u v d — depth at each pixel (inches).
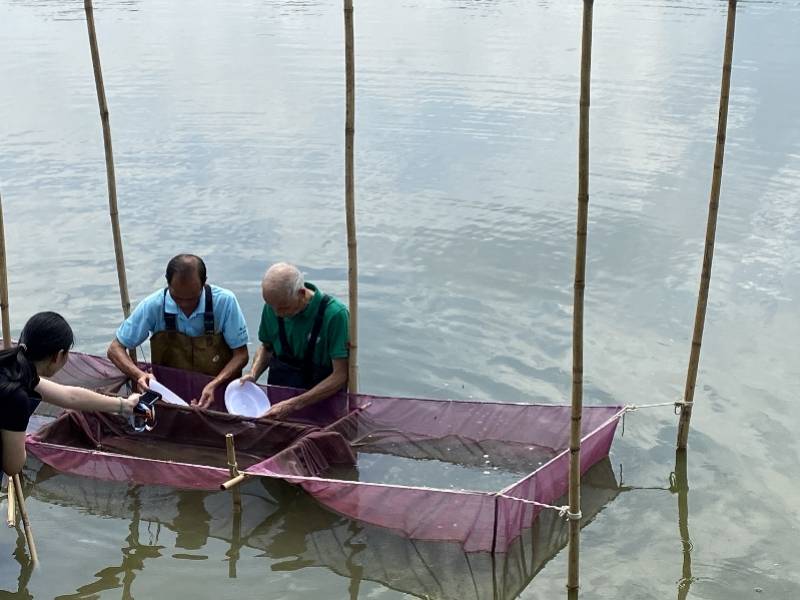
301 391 257.1
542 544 213.0
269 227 398.6
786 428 255.4
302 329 251.4
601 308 329.1
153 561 206.5
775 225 398.9
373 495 212.7
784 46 735.1
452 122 554.3
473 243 385.7
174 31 839.1
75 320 315.3
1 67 680.4
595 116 563.5
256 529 218.5
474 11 963.3
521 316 323.9
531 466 240.4
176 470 226.5
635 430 257.4
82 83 636.7
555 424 244.5
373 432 251.3
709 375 283.0
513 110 577.9
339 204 426.0
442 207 423.5
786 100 583.2
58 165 472.4
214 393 259.8
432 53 745.0
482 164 481.1
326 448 237.9
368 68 691.4
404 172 470.0
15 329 304.0
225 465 240.5
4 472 197.5
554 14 933.8
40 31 823.7
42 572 202.2
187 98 601.9
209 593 196.1
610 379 281.6
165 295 259.8
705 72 659.4
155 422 251.4
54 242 378.9
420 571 203.8
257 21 896.9
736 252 372.8
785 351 295.7
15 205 417.7
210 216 409.4
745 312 322.7
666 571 202.1
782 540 211.9
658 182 453.1
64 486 235.8
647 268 359.9
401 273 357.1
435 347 303.9
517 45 775.7
